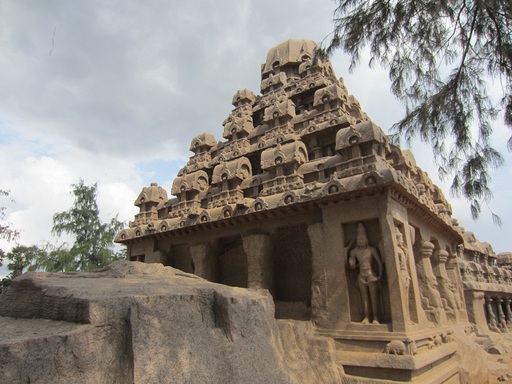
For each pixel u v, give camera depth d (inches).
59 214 1457.9
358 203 439.8
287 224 507.2
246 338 280.8
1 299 291.4
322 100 649.6
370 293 417.1
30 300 267.0
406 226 463.8
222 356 258.2
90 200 1523.1
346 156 483.2
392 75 342.0
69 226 1441.9
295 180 540.4
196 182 719.7
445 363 464.8
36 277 290.4
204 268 584.4
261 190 594.6
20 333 208.1
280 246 557.3
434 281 553.0
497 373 615.2
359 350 397.1
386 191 416.8
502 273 1216.8
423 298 540.7
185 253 652.1
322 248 458.3
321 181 523.5
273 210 501.4
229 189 635.5
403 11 316.5
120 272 351.9
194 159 850.8
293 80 889.5
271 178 574.2
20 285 286.8
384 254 410.6
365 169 446.9
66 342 197.6
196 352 244.8
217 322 279.0
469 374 490.0
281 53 939.3
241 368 262.2
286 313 501.0
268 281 518.0
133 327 220.8
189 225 600.7
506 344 845.8
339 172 468.8
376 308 410.9
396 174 414.6
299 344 398.9
